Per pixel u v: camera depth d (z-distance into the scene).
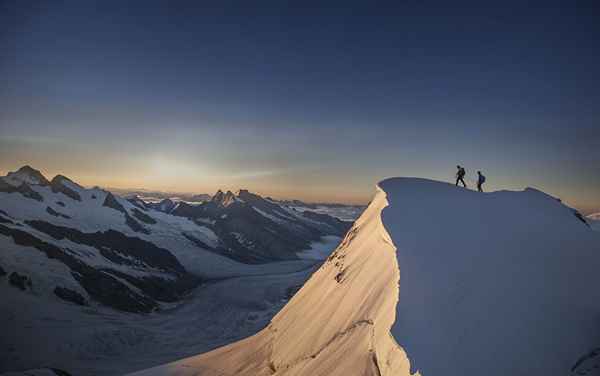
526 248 23.72
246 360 44.81
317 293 39.31
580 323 17.73
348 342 22.91
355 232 42.00
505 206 30.91
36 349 145.38
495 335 16.48
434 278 19.95
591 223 36.06
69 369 136.38
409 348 15.40
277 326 45.75
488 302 18.28
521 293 19.20
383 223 27.62
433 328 16.44
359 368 19.20
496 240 24.39
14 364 134.50
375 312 21.84
